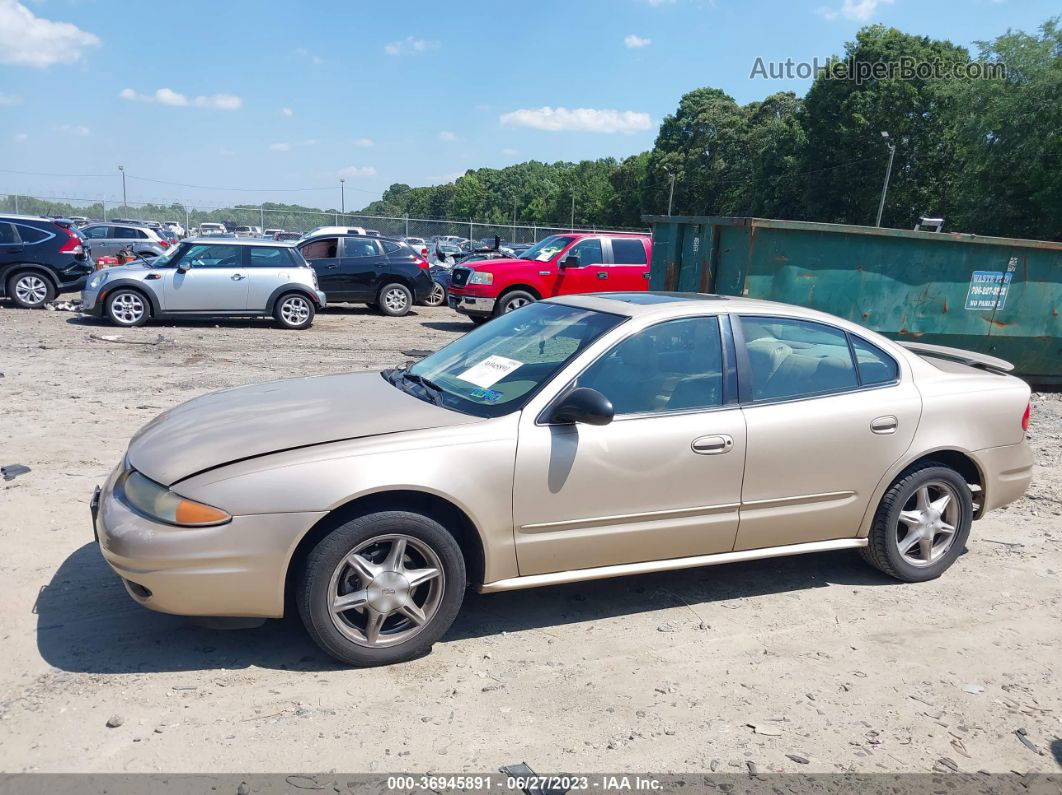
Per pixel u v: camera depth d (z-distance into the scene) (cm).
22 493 547
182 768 286
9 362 1014
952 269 988
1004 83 3922
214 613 338
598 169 13838
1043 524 595
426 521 355
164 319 1502
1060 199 3756
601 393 394
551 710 334
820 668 379
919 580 479
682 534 411
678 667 373
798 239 916
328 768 291
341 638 350
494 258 1616
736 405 422
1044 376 1096
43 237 1584
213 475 339
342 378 471
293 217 4916
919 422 460
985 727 337
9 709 315
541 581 388
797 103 7681
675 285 999
